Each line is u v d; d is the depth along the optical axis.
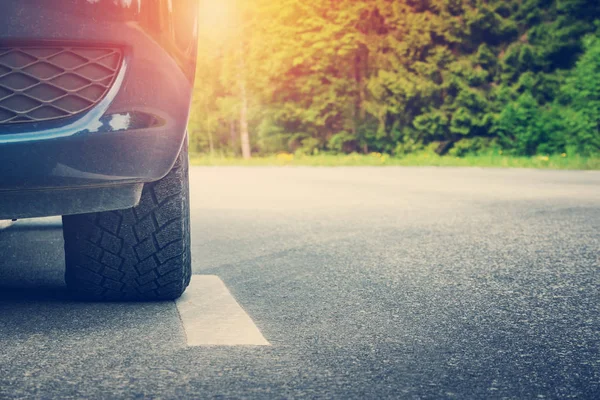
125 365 1.37
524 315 1.85
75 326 1.68
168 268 1.91
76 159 1.51
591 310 1.91
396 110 18.00
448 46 18.28
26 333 1.61
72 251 1.87
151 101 1.57
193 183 8.15
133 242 1.86
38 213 1.58
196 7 1.77
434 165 14.39
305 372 1.33
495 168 11.46
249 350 1.49
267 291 2.15
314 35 18.42
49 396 1.18
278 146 20.17
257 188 7.21
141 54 1.55
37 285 2.21
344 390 1.23
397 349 1.50
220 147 22.91
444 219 4.23
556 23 17.48
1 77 1.46
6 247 2.88
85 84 1.51
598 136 15.95
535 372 1.35
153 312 1.83
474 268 2.58
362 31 18.61
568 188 6.72
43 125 1.48
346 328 1.69
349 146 19.48
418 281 2.33
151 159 1.61
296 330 1.66
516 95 17.38
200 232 3.69
